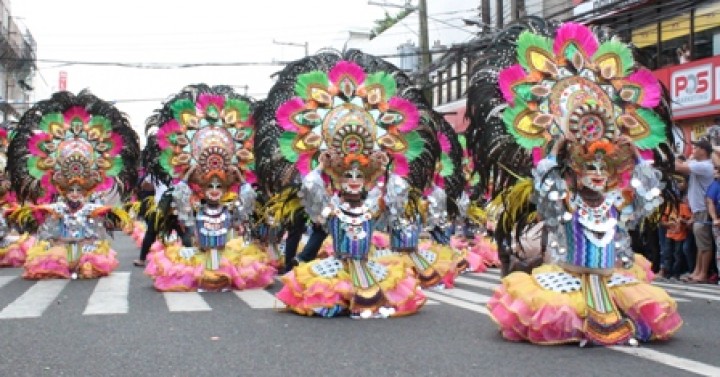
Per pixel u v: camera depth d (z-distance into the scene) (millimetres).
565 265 5023
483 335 5199
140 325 5719
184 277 8047
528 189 5418
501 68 5535
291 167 6734
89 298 7445
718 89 13914
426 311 6457
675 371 4043
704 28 14625
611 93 5379
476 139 5551
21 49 39000
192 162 8328
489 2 20922
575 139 5078
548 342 4742
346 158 6227
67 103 9750
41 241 9734
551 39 5465
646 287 4961
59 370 4203
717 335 5199
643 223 5977
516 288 4957
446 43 26297
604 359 4359
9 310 6559
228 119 8531
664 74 15289
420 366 4211
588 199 5047
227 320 5938
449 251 8859
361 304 6004
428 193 8945
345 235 6176
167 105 8953
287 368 4199
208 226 8172
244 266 8289
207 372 4125
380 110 6484
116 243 18594
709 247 8977
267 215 8531
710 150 9234
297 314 6230
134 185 10242
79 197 9586
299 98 6418
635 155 5164
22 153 9922
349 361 4359
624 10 14781
